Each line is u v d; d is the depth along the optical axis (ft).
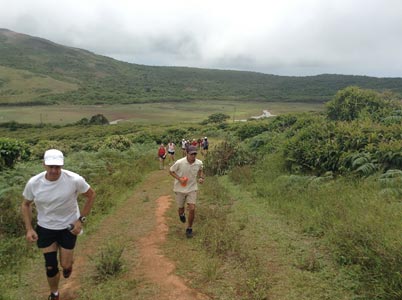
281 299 15.48
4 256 21.91
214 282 17.21
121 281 17.93
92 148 118.52
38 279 19.67
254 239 22.72
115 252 20.27
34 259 22.44
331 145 38.88
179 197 24.90
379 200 24.91
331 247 20.15
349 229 20.10
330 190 29.99
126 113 533.96
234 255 20.20
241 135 100.22
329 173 36.04
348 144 38.14
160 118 470.80
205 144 89.35
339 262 18.25
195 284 17.13
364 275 16.10
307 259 18.93
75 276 19.35
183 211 25.49
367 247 17.81
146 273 18.63
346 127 41.14
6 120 425.28
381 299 14.40
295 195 31.50
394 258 15.43
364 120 47.19
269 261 19.36
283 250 20.72
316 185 32.71
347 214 23.02
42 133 279.28
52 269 15.71
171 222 27.84
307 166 40.98
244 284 16.80
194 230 25.32
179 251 21.40
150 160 73.87
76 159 66.54
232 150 55.67
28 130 320.29
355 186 30.78
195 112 565.12
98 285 17.79
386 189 26.89
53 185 14.99
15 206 29.94
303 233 23.15
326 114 72.84
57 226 15.52
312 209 26.71
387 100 68.18
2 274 20.13
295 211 27.04
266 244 21.79
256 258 19.34
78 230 15.89
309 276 17.31
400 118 49.75
